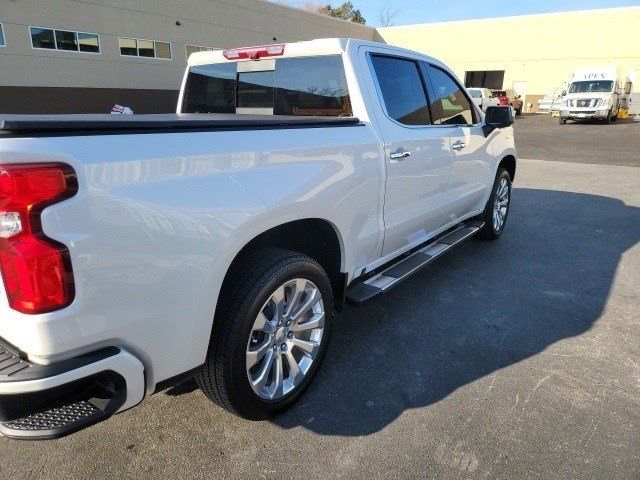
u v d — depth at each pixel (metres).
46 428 1.59
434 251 3.92
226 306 2.14
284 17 24.77
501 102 29.66
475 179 4.49
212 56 3.71
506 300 3.95
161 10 19.20
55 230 1.48
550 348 3.21
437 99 3.82
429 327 3.49
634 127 23.20
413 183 3.36
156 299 1.77
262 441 2.34
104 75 17.88
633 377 2.87
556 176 10.00
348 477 2.13
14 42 15.34
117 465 2.19
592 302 3.92
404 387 2.78
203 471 2.16
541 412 2.55
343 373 2.91
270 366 2.38
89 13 17.03
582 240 5.60
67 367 1.57
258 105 3.56
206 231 1.88
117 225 1.62
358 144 2.73
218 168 1.94
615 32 31.62
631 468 2.18
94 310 1.61
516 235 5.80
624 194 8.16
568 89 26.14
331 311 2.70
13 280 1.51
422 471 2.16
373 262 3.24
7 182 1.41
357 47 3.05
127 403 1.76
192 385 2.79
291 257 2.35
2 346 1.66
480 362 3.04
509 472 2.16
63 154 1.49
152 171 1.71
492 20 35.66
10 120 1.49
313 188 2.39
